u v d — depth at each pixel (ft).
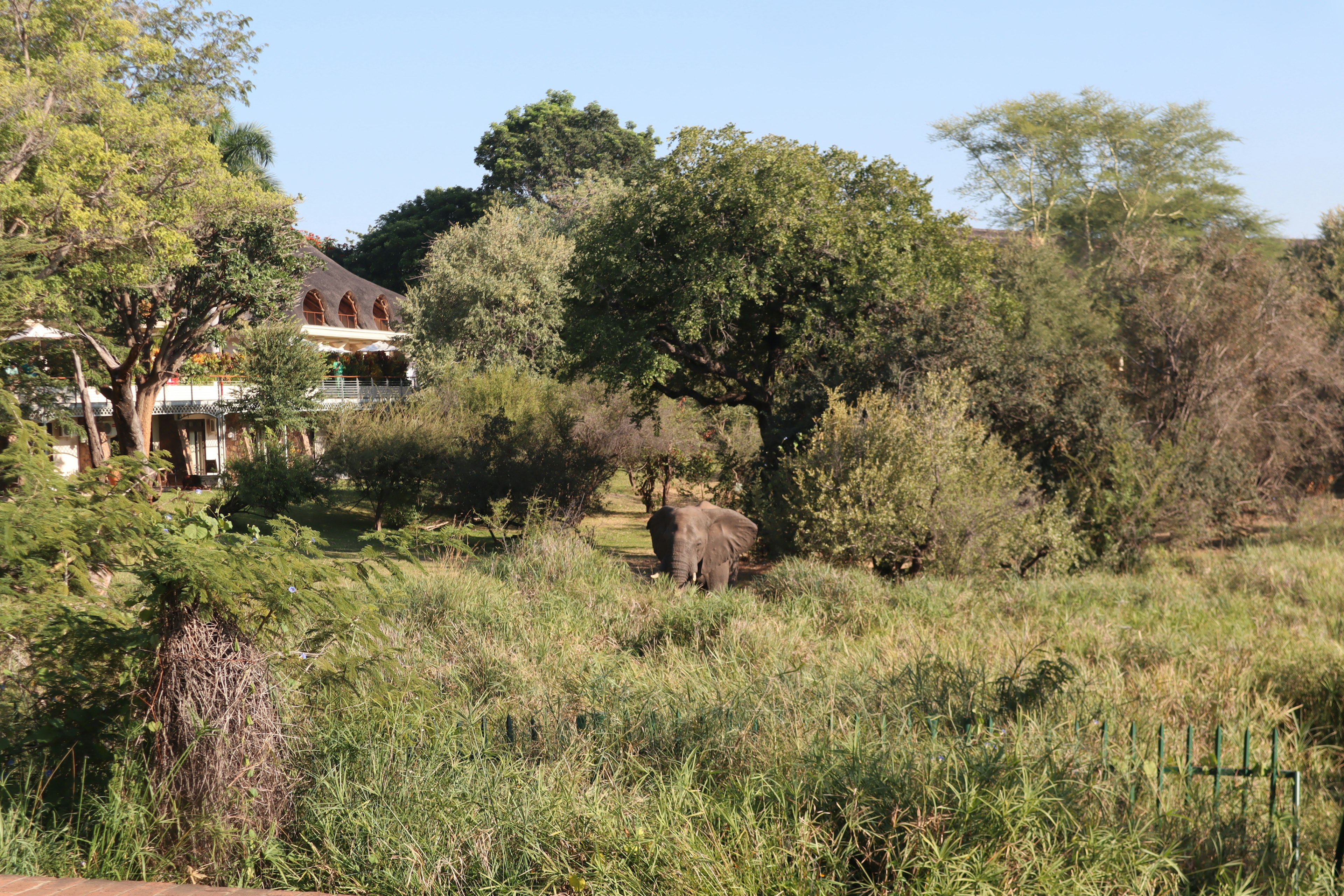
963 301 61.11
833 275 64.18
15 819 13.15
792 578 39.32
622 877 12.89
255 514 67.67
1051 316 75.20
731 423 87.15
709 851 13.02
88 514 15.71
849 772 14.80
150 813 14.02
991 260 73.51
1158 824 14.30
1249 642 28.30
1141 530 52.01
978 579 42.22
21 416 17.39
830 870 12.96
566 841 13.75
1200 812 15.10
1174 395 67.46
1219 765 16.52
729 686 22.71
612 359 66.28
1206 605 35.86
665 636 31.30
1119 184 152.25
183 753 14.20
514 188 193.57
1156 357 69.10
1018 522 47.24
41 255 55.16
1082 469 55.31
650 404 77.15
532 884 13.28
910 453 47.39
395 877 13.24
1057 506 49.60
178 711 14.26
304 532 16.79
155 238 63.36
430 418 79.41
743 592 40.22
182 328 80.02
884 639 29.81
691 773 15.55
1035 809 13.23
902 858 12.58
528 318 122.52
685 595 36.96
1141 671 25.45
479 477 66.85
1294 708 22.80
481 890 13.00
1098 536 52.95
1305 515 60.59
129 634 14.70
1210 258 71.00
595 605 36.63
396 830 14.07
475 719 18.98
